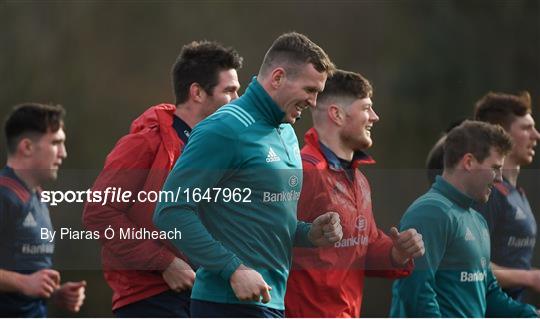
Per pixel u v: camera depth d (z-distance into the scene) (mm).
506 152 16891
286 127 14469
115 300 16297
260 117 13820
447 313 16594
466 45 59594
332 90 16375
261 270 13766
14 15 56438
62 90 56281
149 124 16172
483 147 16688
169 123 16172
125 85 57906
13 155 16391
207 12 60438
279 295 14062
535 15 58719
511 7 58938
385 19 62312
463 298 16641
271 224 13805
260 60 59812
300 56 13836
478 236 16828
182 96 16562
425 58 60406
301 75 13812
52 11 57156
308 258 15789
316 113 16469
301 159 15266
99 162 55500
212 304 13727
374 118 16578
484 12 59656
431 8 61312
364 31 62406
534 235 18469
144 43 58969
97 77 57344
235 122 13594
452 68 59531
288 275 14984
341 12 62562
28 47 56219
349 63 62125
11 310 16234
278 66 13836
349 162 16547
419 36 61375
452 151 16781
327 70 14016
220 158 13422
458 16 60250
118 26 58500
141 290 16062
